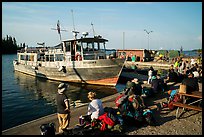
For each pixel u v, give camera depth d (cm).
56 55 2542
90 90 2095
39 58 3034
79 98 1750
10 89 2205
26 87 2317
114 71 2189
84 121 637
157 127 646
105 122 597
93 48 2350
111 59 2155
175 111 797
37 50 3225
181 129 630
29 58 3306
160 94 1097
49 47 2897
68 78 2472
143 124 661
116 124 604
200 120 704
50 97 1806
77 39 2198
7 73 3641
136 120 645
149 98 1014
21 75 3372
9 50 14338
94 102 625
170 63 3959
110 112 632
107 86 2255
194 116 742
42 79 2897
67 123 595
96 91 2053
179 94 789
